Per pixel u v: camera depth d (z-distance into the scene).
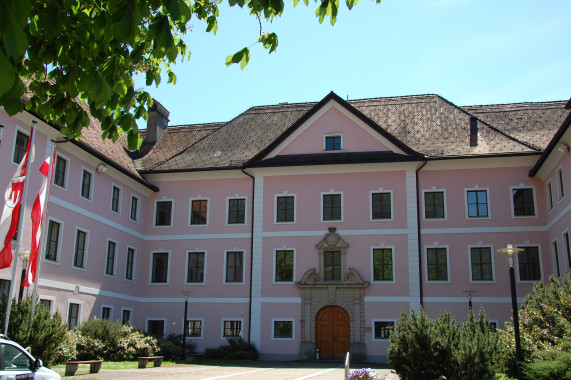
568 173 24.03
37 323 18.14
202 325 31.20
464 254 29.36
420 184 30.56
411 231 29.84
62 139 24.45
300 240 30.91
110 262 29.23
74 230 25.77
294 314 30.05
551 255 28.27
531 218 29.05
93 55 6.40
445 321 15.23
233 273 31.64
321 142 31.69
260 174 32.22
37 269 18.73
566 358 12.14
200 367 23.56
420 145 31.66
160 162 34.50
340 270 30.08
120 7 4.89
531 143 30.59
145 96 7.86
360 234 30.33
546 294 18.44
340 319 29.70
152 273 32.59
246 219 32.09
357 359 28.66
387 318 29.09
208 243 32.25
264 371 22.02
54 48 6.42
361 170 31.06
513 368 16.64
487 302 28.56
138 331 27.78
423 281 29.38
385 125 34.06
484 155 29.69
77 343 22.98
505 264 28.89
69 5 5.75
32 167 22.59
